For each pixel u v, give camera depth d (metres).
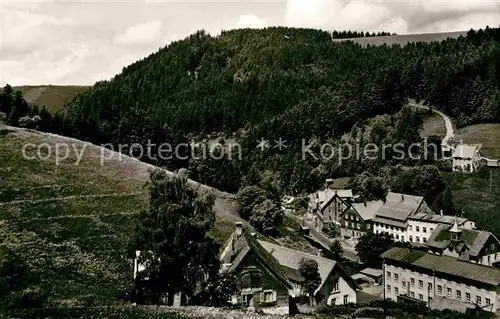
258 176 184.62
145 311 48.88
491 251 104.88
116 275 61.62
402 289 89.25
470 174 152.88
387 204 143.38
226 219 105.69
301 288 66.12
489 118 185.62
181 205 55.94
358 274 105.12
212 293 56.78
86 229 75.00
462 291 78.38
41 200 82.06
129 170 109.75
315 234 145.75
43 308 47.66
